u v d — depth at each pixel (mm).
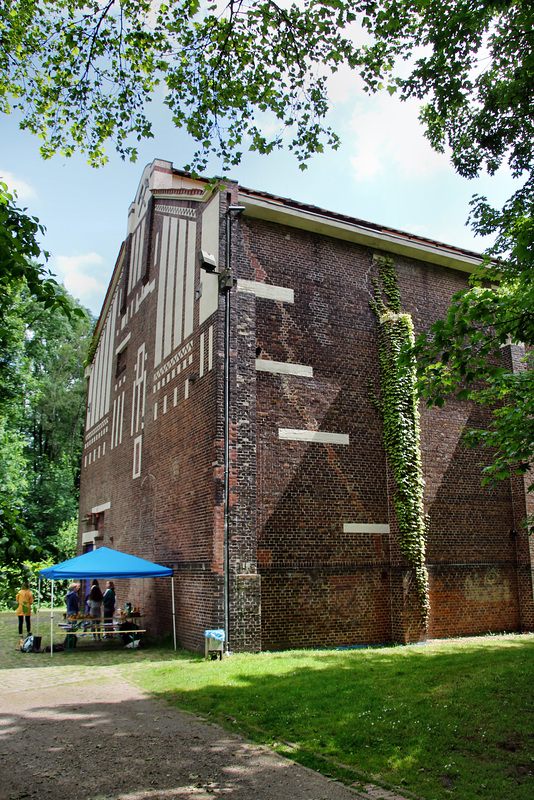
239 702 7930
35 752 6148
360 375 15406
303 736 6473
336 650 12664
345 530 14227
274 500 13562
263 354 14250
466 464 16422
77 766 5723
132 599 18016
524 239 7430
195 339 15156
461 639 14531
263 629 12789
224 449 13094
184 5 8359
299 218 15062
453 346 7629
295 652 12258
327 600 13609
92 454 25578
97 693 8992
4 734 6801
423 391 8422
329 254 15750
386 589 14430
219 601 12250
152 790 5133
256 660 11148
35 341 38375
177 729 6922
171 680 9633
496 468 8609
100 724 7176
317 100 8992
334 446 14602
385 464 15203
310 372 14719
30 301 26750
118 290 24094
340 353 15266
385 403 15359
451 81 9883
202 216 15711
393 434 14969
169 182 20359
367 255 16375
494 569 16078
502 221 11016
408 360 7918
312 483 14094
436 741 6047
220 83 8836
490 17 8930
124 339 22297
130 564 14062
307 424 14383
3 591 3898
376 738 6230
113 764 5773
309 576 13531
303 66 8719
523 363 17719
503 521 16578
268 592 13039
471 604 15484
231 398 13422
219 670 10180
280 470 13805
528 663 9445
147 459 18016
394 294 16422
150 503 17281
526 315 7375
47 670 11234
